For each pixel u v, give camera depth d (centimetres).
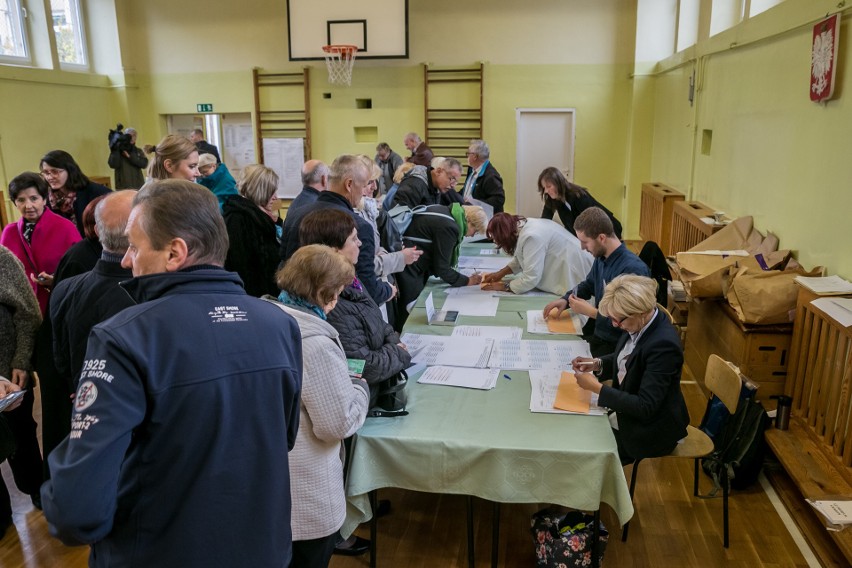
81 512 92
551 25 794
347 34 800
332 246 209
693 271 379
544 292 339
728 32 504
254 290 292
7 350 229
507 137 830
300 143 868
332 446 167
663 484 289
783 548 244
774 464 296
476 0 798
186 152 271
